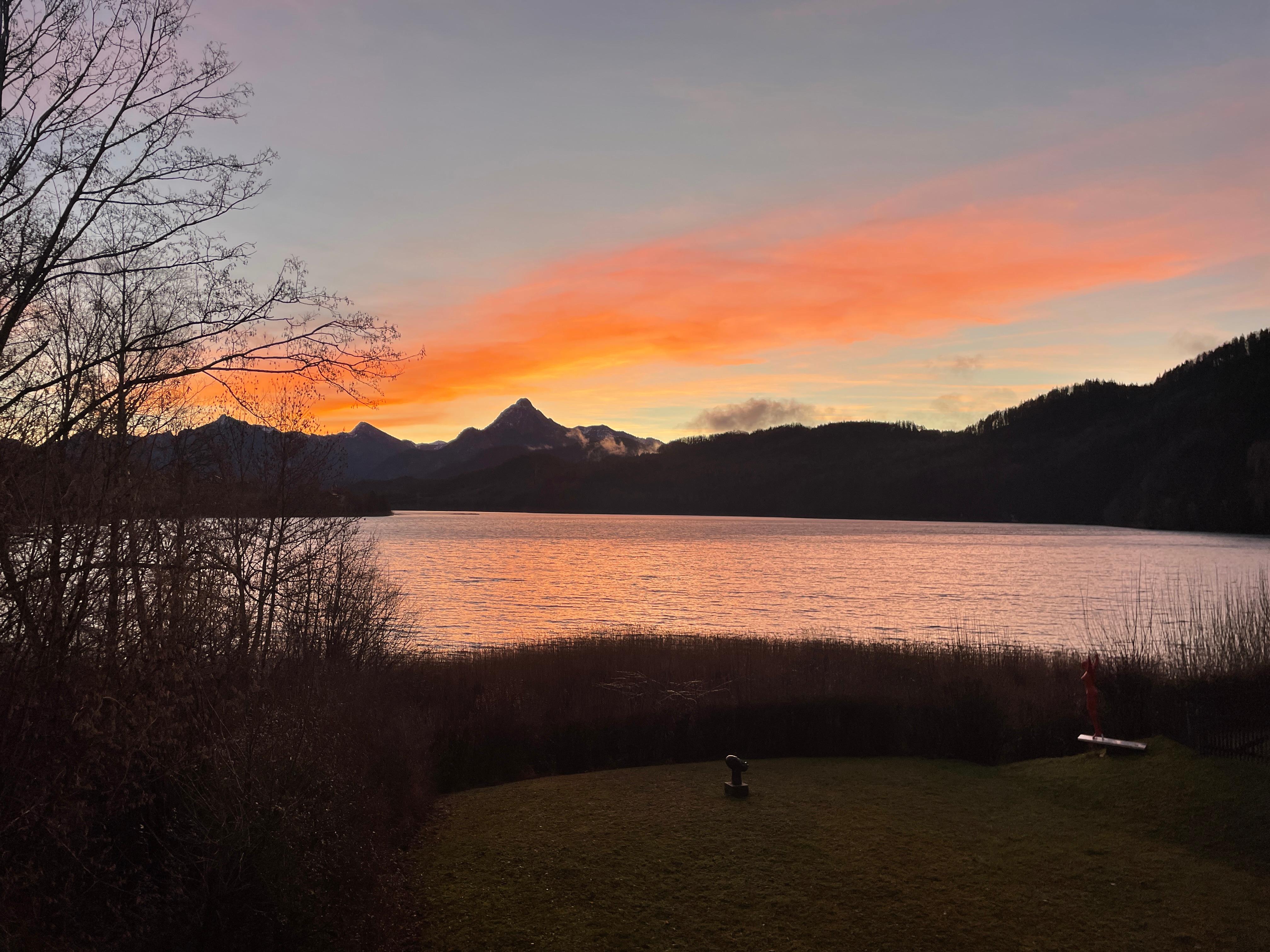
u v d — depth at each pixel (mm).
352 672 15969
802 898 8664
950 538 172750
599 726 16766
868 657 24625
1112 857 9523
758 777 13531
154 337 8688
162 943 6992
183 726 7809
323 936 7680
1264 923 7895
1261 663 18031
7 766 6723
